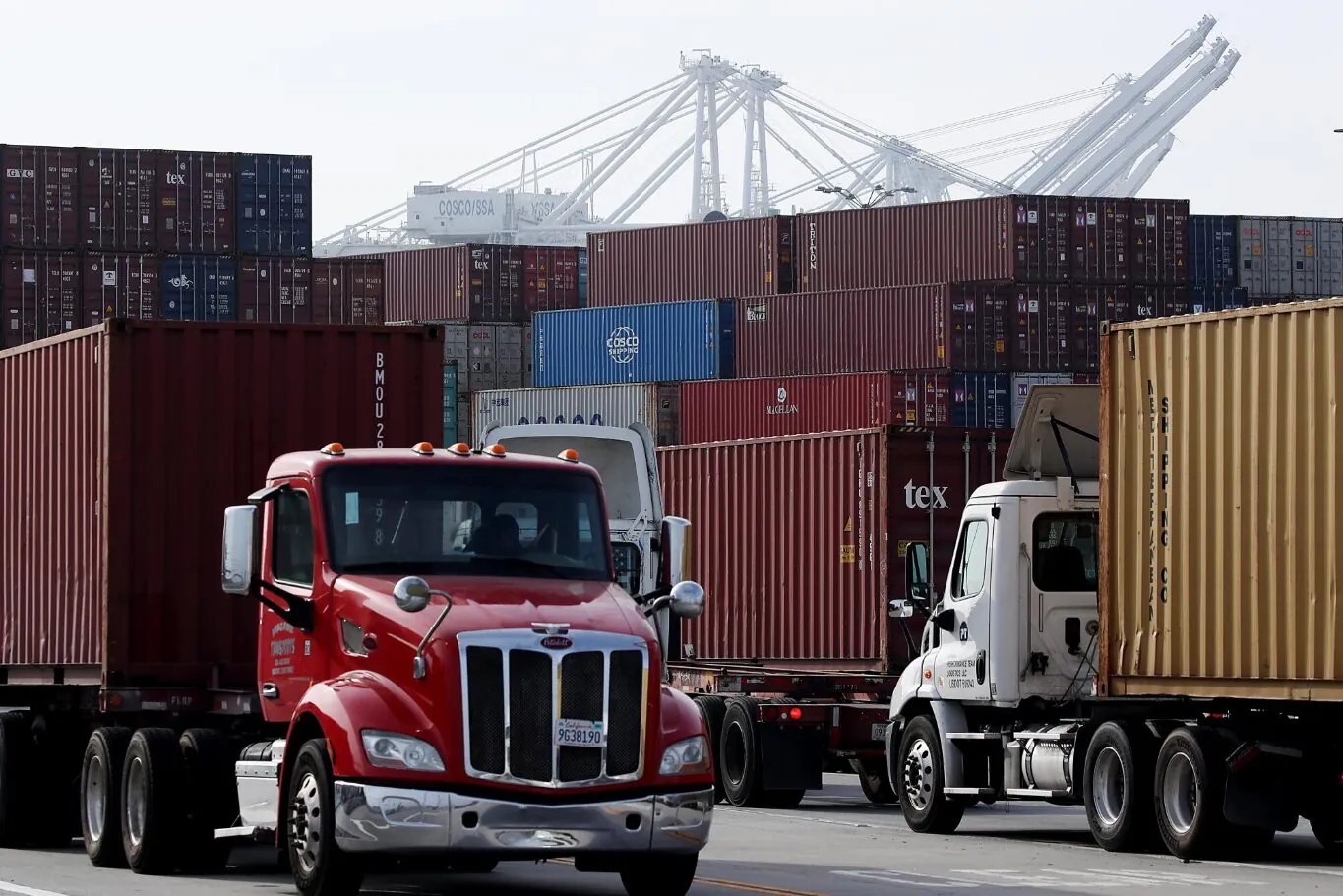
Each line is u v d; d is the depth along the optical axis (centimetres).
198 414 4844
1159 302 17538
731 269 18588
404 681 3456
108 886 4091
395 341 5019
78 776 5200
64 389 5150
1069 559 5444
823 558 7475
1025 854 4956
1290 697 4569
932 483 7256
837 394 15788
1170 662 4919
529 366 19150
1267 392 4669
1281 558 4609
